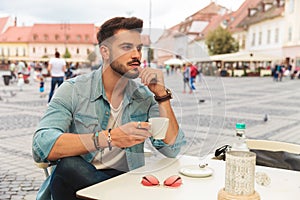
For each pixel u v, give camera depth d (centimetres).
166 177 180
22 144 593
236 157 138
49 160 182
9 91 1716
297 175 189
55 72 1071
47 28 6800
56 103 187
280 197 157
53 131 178
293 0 4269
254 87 2256
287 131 759
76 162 180
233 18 5728
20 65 2327
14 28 6956
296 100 1446
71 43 6444
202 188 165
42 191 198
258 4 5259
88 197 151
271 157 236
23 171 440
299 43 4175
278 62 4391
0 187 381
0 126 759
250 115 984
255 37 5162
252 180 140
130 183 168
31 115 927
